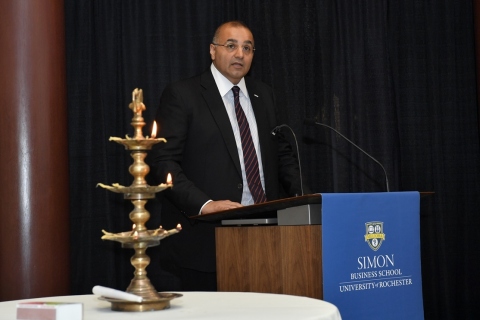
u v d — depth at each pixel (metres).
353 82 4.82
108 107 4.64
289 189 3.58
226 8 4.76
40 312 1.42
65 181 3.90
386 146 4.79
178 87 3.50
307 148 4.77
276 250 2.44
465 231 4.98
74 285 4.54
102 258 4.54
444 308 4.91
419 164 4.96
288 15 4.81
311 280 2.36
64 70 3.97
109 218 4.55
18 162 3.72
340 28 4.84
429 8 5.03
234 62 3.53
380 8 4.87
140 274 1.72
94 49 4.66
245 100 3.64
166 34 4.71
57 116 3.86
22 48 3.77
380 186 4.78
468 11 5.03
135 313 1.63
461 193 5.00
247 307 1.71
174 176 3.19
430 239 4.91
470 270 4.96
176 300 1.85
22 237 3.71
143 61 4.67
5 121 3.74
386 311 2.44
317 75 4.84
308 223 2.40
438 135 4.99
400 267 2.51
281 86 4.78
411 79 4.98
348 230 2.36
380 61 4.84
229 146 3.42
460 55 5.04
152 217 4.51
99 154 4.59
